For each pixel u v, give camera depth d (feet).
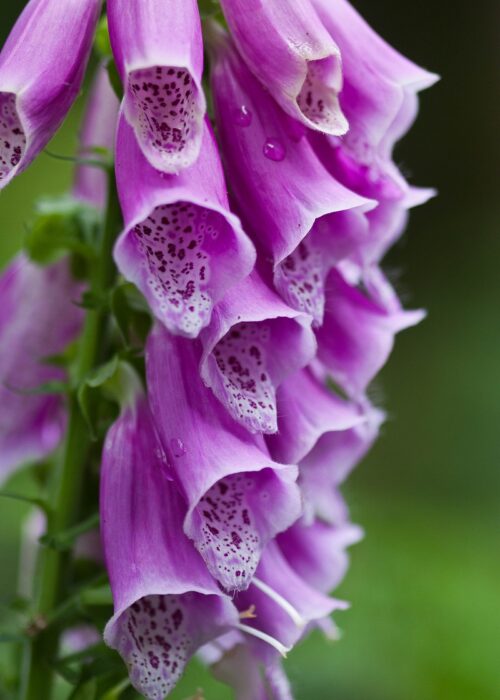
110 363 1.47
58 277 1.63
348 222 1.43
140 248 1.34
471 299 4.70
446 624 2.32
